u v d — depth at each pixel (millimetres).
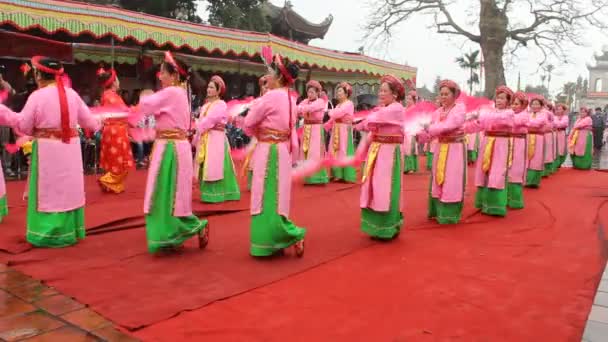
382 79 5020
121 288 3625
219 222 5852
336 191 8305
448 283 3885
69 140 4594
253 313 3250
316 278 3947
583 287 3824
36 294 3480
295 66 4340
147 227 4418
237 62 13109
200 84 6785
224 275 3955
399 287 3777
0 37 8461
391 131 4973
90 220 5629
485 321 3186
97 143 9516
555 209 7074
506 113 6371
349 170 9281
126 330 2959
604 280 3982
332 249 4770
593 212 6844
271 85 4367
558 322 3174
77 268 4039
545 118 8820
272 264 4262
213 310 3279
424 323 3146
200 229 4574
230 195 7074
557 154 12117
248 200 7215
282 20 16984
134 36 8297
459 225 5945
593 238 5371
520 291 3730
